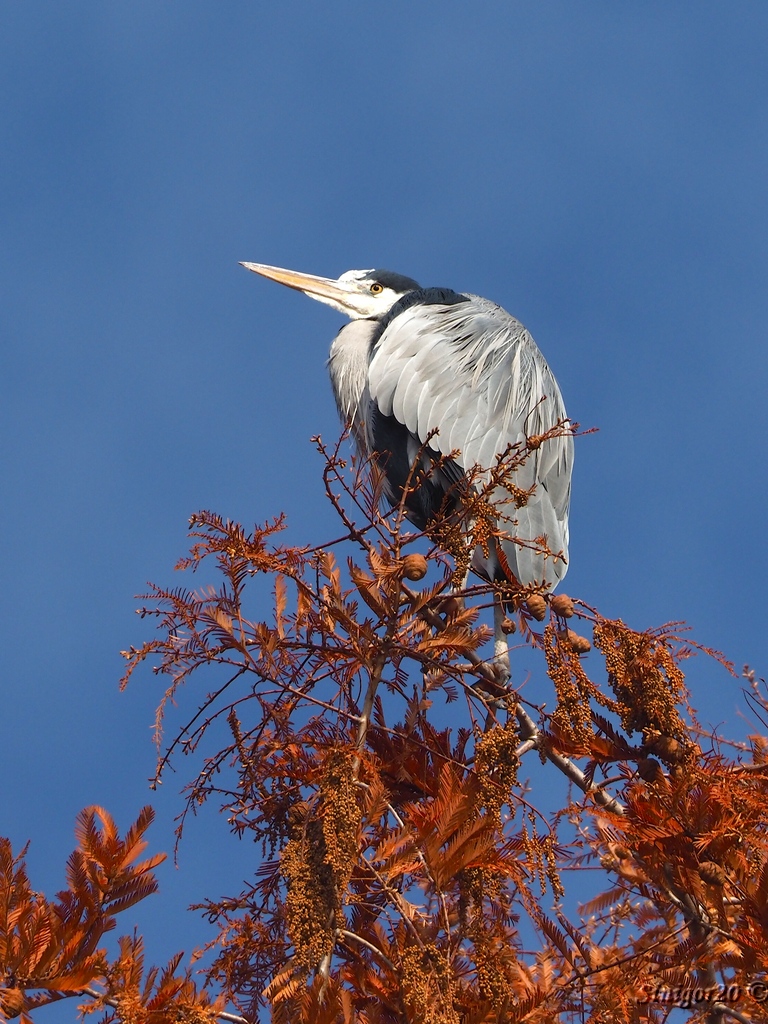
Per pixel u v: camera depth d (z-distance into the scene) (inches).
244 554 276.7
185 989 245.8
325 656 289.7
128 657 274.8
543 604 303.4
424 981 233.3
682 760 287.7
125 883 254.1
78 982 235.9
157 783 270.1
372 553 281.6
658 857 276.1
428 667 306.0
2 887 242.7
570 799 308.2
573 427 293.7
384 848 258.4
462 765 287.3
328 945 239.6
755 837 270.1
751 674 314.8
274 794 272.8
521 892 265.0
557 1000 260.7
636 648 292.4
